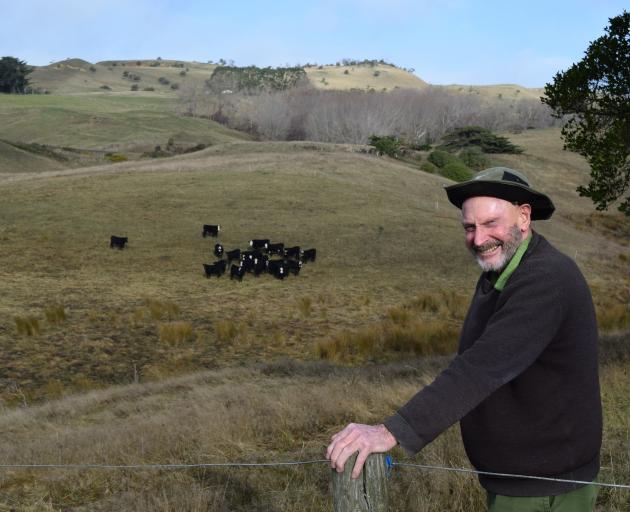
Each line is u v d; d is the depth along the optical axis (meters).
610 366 8.92
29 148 72.25
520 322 1.78
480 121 141.88
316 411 7.25
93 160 75.00
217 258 26.58
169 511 4.43
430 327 17.56
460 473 4.34
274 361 14.74
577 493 1.92
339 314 20.14
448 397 1.70
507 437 1.90
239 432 6.51
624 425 5.76
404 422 1.70
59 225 29.97
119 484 5.21
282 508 4.42
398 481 4.59
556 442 1.87
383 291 23.17
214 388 10.42
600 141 12.84
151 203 34.56
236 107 161.25
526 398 1.87
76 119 127.62
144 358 15.59
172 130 125.12
